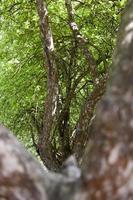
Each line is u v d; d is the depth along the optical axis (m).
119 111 1.94
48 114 10.14
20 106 16.34
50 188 2.01
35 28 14.53
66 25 14.04
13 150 2.01
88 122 8.38
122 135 1.91
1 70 16.66
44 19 9.68
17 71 15.55
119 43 2.57
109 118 1.94
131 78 2.00
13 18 14.09
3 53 16.25
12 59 16.23
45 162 10.95
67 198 1.94
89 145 2.11
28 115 16.06
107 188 1.87
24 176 1.97
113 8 12.51
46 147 10.56
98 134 1.96
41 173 2.06
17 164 1.98
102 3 12.59
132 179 1.86
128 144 1.89
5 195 1.92
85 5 12.78
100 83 8.09
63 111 13.63
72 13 10.66
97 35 13.35
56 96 10.08
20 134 17.00
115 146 1.90
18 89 16.27
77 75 14.70
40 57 15.28
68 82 13.88
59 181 2.04
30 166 2.01
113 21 12.92
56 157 13.57
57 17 14.09
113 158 1.89
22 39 15.30
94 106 8.22
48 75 9.95
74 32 10.58
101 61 12.89
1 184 1.93
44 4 9.62
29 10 13.86
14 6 13.91
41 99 16.03
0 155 1.97
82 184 1.93
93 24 13.41
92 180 1.89
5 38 15.94
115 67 2.22
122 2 10.36
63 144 14.14
